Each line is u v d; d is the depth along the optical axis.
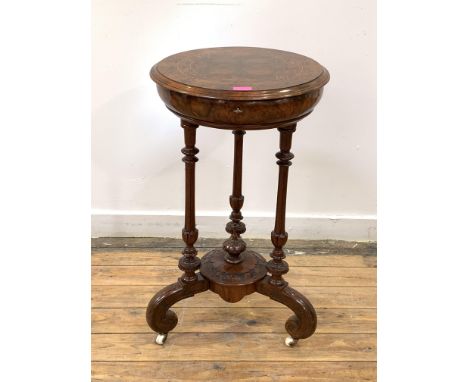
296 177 2.50
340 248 2.56
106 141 2.44
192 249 1.96
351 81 2.34
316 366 1.90
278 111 1.60
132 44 2.29
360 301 2.22
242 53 1.94
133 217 2.56
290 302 1.93
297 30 2.27
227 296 1.96
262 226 2.57
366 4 2.23
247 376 1.86
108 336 2.02
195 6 2.24
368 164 2.47
